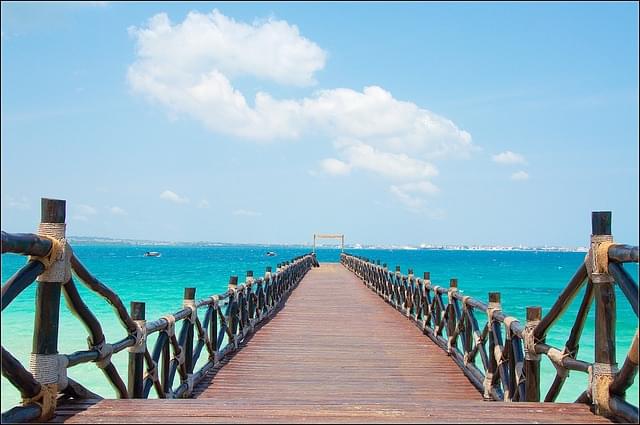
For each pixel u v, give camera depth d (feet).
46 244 11.39
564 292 13.79
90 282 13.07
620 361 36.42
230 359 26.84
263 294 40.65
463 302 25.16
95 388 29.32
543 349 14.98
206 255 365.81
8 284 10.56
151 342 39.45
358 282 80.28
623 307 71.31
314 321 40.24
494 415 12.32
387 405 13.28
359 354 28.25
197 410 12.56
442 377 23.57
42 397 11.48
